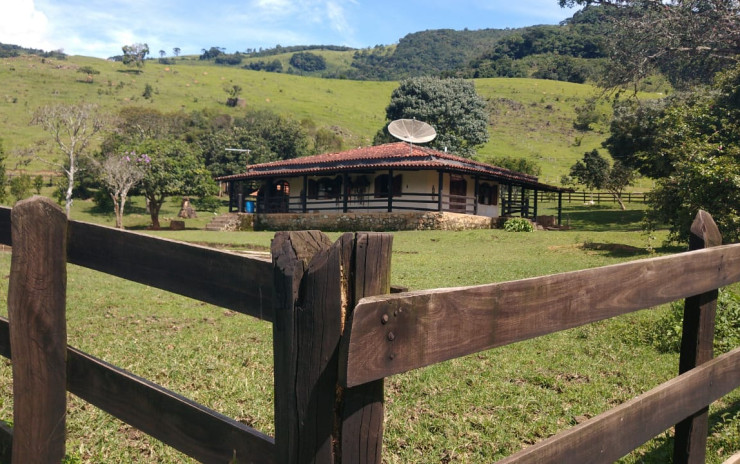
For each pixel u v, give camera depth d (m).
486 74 131.25
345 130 82.62
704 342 2.76
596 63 119.25
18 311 2.29
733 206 12.06
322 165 30.20
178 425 1.88
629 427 2.12
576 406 4.30
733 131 18.09
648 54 25.20
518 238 20.75
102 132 65.50
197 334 6.63
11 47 195.50
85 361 2.29
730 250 2.88
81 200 43.59
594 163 44.06
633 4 24.86
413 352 1.41
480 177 29.30
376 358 1.33
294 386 1.43
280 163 32.88
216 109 80.88
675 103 28.30
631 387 4.86
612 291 2.06
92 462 3.21
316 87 114.81
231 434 1.67
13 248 2.29
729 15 22.20
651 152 29.94
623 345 6.37
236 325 7.22
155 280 2.00
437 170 26.44
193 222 39.41
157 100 89.31
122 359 5.36
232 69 126.94
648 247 14.95
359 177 29.66
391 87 121.31
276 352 1.50
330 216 28.94
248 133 61.53
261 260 1.58
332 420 1.37
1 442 2.53
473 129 52.25
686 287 2.50
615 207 42.44
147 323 7.25
